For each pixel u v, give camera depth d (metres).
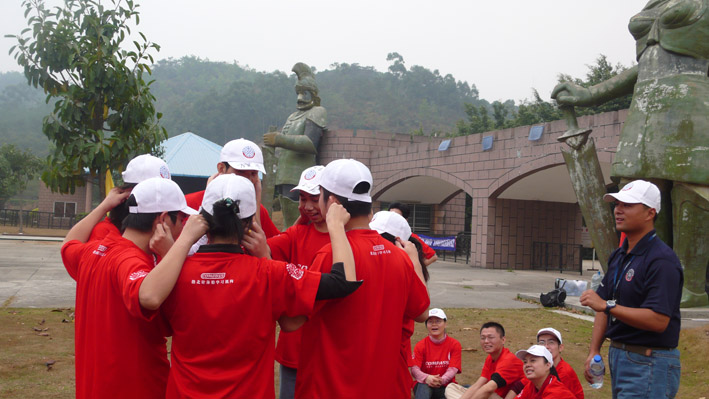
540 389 4.07
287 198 16.00
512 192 19.83
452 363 5.25
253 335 2.65
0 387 5.16
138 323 2.79
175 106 103.62
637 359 3.48
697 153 9.16
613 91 10.21
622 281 3.62
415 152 22.50
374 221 3.86
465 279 16.22
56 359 6.12
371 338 2.93
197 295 2.61
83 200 40.22
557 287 11.45
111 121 7.93
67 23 7.82
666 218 9.88
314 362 2.96
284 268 2.75
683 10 9.16
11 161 36.31
